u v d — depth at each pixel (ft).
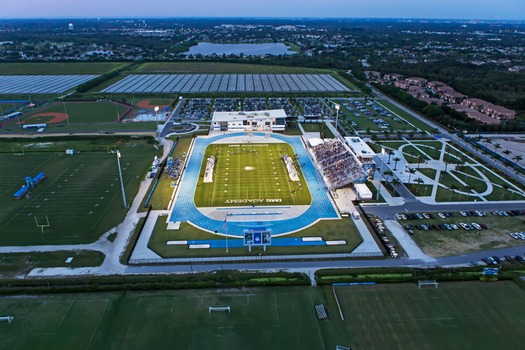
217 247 281.33
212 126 578.66
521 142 522.88
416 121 623.77
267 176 404.16
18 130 563.48
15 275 246.88
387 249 277.64
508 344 201.36
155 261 264.11
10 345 197.36
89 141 515.50
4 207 331.98
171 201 348.18
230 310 221.66
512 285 244.01
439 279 245.65
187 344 199.11
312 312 221.25
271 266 261.65
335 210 335.26
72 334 204.64
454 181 395.96
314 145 478.18
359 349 197.06
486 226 308.19
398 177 404.36
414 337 205.05
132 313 219.00
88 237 290.56
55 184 378.73
